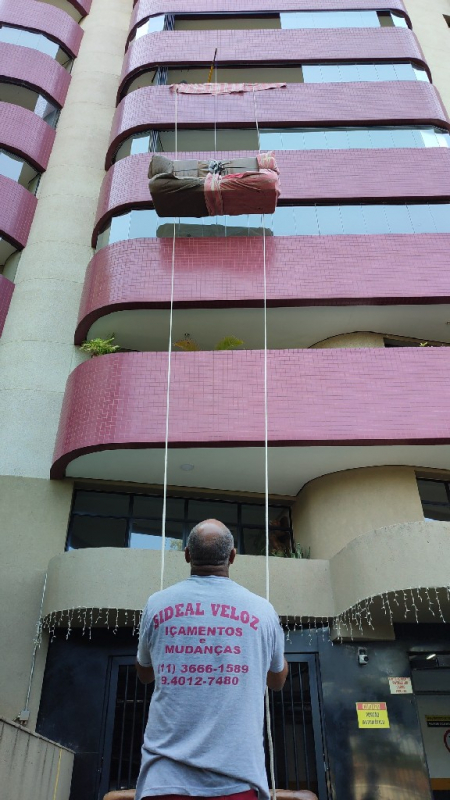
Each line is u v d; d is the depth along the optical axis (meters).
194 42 16.17
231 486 11.05
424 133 14.36
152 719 1.84
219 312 11.49
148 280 11.47
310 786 7.97
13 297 13.08
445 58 20.00
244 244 12.00
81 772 8.05
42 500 10.33
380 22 17.06
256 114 14.45
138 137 14.36
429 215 12.84
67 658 8.97
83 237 14.12
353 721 8.36
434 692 11.40
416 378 10.34
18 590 9.35
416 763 8.09
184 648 1.91
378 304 11.48
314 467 10.51
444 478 10.88
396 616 8.83
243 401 10.01
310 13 17.05
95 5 21.05
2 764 4.60
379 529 8.24
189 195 11.48
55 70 17.78
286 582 8.88
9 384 11.58
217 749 1.71
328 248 12.03
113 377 10.31
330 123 14.32
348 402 10.05
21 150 15.38
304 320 11.82
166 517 10.80
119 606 8.26
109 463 10.23
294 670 8.89
